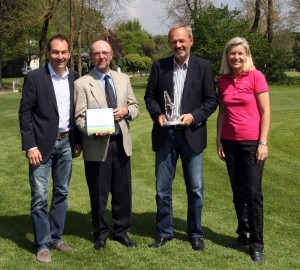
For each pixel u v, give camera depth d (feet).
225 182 23.20
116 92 14.33
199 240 14.65
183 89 14.11
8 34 97.71
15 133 39.09
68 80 13.93
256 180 13.73
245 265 13.32
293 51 145.28
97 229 14.76
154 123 14.67
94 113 13.67
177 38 13.75
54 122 13.56
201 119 13.85
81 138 14.42
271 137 36.35
